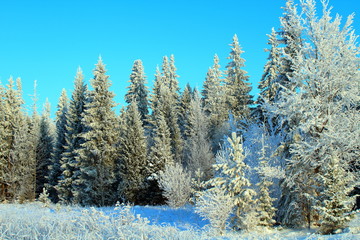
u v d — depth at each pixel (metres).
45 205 23.98
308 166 13.93
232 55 42.28
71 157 32.69
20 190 33.22
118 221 7.74
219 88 47.53
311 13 14.98
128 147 31.33
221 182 13.62
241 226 12.83
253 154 18.84
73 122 34.31
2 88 37.72
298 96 13.71
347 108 14.58
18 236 6.63
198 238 7.72
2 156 35.22
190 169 28.64
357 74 13.59
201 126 36.06
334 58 13.80
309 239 9.36
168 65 56.31
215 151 34.44
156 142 33.19
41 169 38.38
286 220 13.73
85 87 35.66
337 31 14.27
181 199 23.19
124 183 29.80
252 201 13.02
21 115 37.69
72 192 30.08
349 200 11.21
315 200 11.91
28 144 35.88
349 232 10.16
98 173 30.03
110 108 32.41
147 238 6.79
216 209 12.77
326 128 13.92
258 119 25.95
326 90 13.97
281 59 19.86
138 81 49.25
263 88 30.08
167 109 39.91
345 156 13.32
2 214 9.80
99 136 30.88
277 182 15.38
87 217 7.95
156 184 30.28
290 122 15.12
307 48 14.73
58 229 7.04
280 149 15.24
